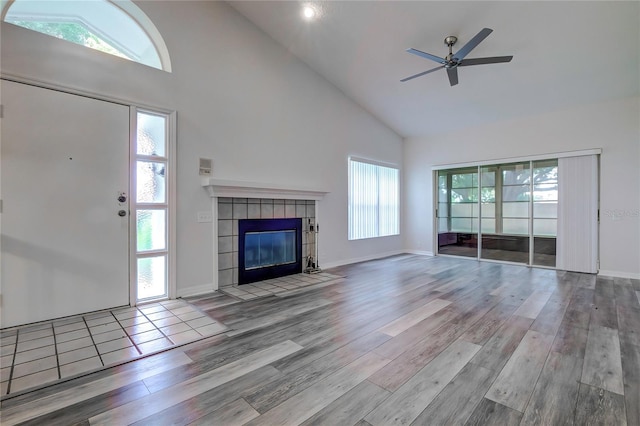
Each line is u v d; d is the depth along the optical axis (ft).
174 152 10.97
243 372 6.24
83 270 9.25
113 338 7.72
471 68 13.99
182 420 4.83
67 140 8.95
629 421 4.81
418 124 20.35
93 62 9.34
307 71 15.89
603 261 15.08
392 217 21.77
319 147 16.52
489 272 15.78
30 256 8.43
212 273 12.12
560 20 10.82
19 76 8.18
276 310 9.93
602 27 10.83
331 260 17.25
